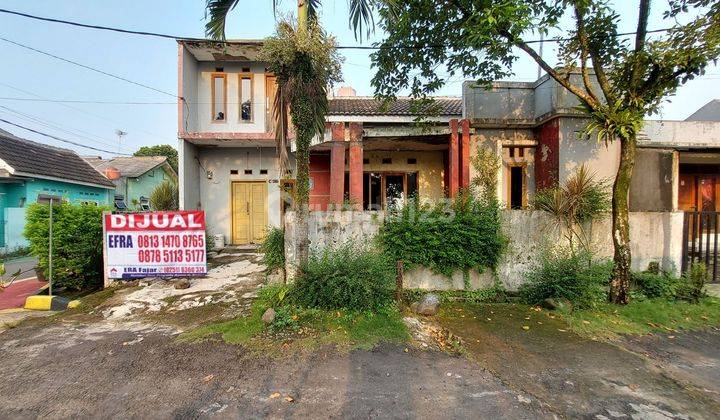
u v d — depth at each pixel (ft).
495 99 32.50
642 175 28.58
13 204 48.26
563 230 23.00
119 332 16.37
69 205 24.67
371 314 17.40
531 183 32.14
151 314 18.85
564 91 28.81
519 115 32.42
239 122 39.14
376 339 15.38
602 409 10.62
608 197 23.98
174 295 21.42
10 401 10.77
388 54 24.29
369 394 11.23
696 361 14.16
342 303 17.90
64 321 18.08
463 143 29.86
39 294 22.94
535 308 20.30
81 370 12.68
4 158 45.78
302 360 13.47
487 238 21.93
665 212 24.03
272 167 39.70
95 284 25.09
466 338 16.05
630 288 22.11
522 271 22.75
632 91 19.74
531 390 11.67
